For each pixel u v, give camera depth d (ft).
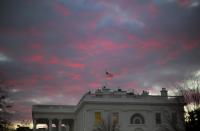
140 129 292.40
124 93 306.96
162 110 297.33
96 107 290.35
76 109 339.98
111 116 290.76
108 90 309.42
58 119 351.87
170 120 282.15
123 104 295.89
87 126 284.61
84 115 288.92
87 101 289.12
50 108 352.49
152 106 299.38
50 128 348.79
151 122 294.66
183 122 259.39
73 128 365.40
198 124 223.92
